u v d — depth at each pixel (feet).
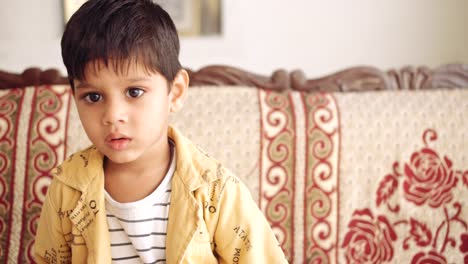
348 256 3.73
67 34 2.29
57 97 3.78
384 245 3.74
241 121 3.77
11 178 3.63
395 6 6.25
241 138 3.74
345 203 3.74
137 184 2.56
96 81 2.22
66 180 2.60
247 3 6.16
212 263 2.66
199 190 2.57
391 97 3.95
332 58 6.34
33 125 3.69
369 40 6.31
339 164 3.76
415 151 3.79
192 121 3.75
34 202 3.63
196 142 3.70
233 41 6.22
